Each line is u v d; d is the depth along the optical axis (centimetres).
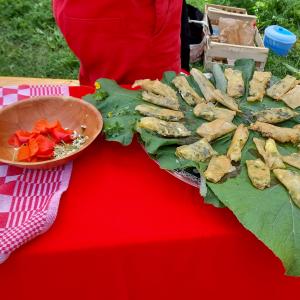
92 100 89
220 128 81
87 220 68
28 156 76
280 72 214
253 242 68
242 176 71
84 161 79
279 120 87
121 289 71
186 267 70
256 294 78
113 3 94
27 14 246
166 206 71
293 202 66
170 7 101
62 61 215
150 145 75
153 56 107
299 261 59
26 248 63
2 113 82
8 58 216
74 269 66
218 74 99
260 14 252
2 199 71
